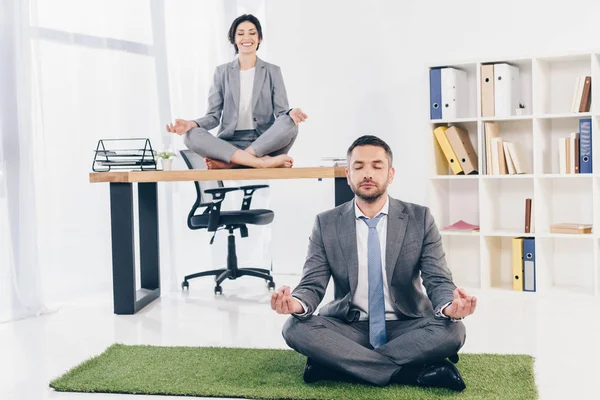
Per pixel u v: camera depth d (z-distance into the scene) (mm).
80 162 4980
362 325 3061
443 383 2801
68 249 4902
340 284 3051
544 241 5035
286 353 3416
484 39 5316
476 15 5332
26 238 4441
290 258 6027
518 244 5012
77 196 4957
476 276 5457
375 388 2838
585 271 5133
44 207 4719
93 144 5082
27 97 4422
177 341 3742
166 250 5641
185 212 5801
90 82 5070
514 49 5227
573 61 5078
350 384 2896
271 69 4793
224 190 5012
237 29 4723
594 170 4777
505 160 5086
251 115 4773
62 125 4867
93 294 5098
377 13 5641
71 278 4926
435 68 5344
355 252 2998
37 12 4590
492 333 3801
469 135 5453
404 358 2848
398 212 3012
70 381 3012
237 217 5055
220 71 4820
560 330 3846
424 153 5566
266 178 4418
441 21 5445
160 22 5605
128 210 4496
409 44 5559
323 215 3092
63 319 4359
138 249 5465
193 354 3416
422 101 5547
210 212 5012
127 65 5359
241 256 6066
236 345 3633
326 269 3051
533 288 4996
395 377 2887
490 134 5121
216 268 6020
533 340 3639
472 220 5477
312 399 2729
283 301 2799
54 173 4816
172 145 5688
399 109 5625
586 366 3150
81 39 5016
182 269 5773
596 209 4797
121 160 4641
